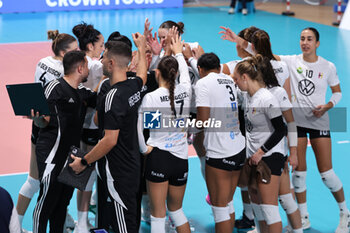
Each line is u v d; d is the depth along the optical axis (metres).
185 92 7.86
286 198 8.36
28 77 19.11
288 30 29.06
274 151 7.89
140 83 7.39
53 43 8.76
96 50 9.30
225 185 8.10
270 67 7.91
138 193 8.20
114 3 35.62
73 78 7.77
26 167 11.88
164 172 7.75
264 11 36.91
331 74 9.55
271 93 7.85
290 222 8.51
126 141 7.26
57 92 7.63
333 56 22.97
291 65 9.62
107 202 8.22
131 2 36.09
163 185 7.85
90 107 8.39
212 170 8.08
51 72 8.69
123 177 7.35
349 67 21.00
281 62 8.95
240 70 7.80
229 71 9.25
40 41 25.25
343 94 17.34
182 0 37.53
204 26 29.95
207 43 25.41
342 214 9.34
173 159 7.79
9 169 11.73
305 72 9.46
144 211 9.62
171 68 7.58
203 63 8.11
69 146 7.87
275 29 29.31
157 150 7.75
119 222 7.50
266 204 7.91
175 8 37.12
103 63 7.23
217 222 8.23
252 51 9.03
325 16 34.50
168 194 8.09
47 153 7.75
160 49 8.97
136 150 7.44
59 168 7.82
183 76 8.12
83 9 34.97
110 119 6.93
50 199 7.84
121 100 6.99
